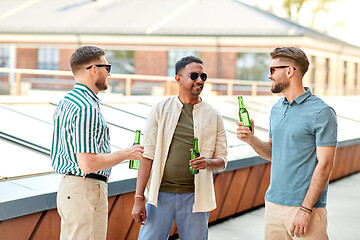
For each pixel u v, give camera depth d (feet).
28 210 9.23
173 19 73.05
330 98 45.85
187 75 8.42
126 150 7.35
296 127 7.65
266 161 17.94
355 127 29.60
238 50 69.92
